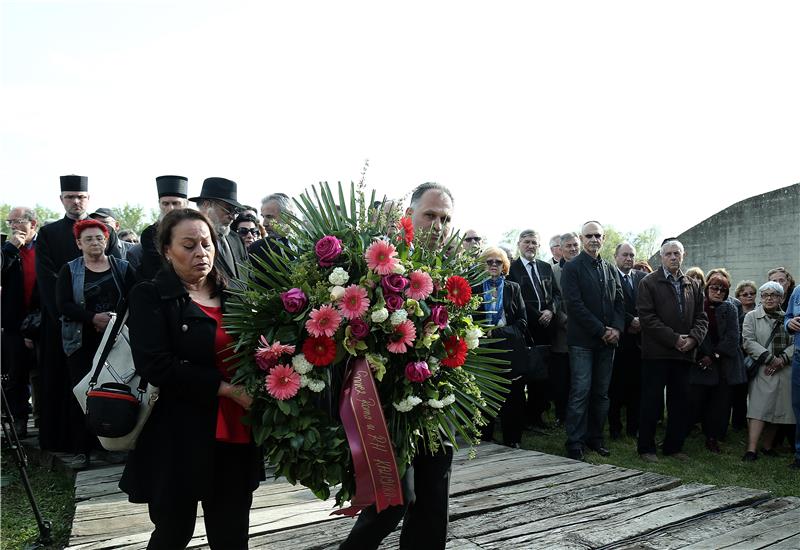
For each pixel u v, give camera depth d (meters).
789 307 6.24
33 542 3.92
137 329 2.27
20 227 6.50
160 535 2.31
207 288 2.49
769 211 12.70
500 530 3.87
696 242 13.52
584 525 3.96
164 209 4.79
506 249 7.50
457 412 2.50
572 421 6.14
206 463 2.27
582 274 6.21
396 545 3.59
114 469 5.14
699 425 7.93
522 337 6.00
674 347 6.14
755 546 3.70
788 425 7.08
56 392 5.60
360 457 2.18
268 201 5.42
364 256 2.31
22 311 6.51
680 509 4.28
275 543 3.57
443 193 2.70
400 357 2.36
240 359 2.38
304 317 2.28
